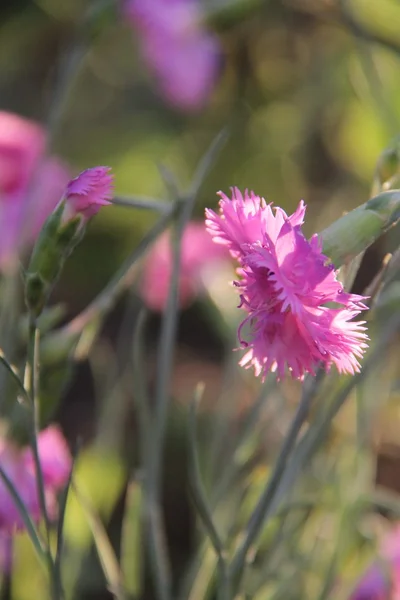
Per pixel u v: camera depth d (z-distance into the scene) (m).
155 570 0.67
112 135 1.53
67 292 1.39
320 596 0.67
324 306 0.57
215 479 0.77
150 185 1.46
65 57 0.74
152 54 1.00
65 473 0.67
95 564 0.80
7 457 0.65
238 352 0.75
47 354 0.64
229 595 0.61
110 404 0.81
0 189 0.74
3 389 0.68
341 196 1.02
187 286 0.78
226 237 0.57
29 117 1.52
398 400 0.85
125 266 0.65
